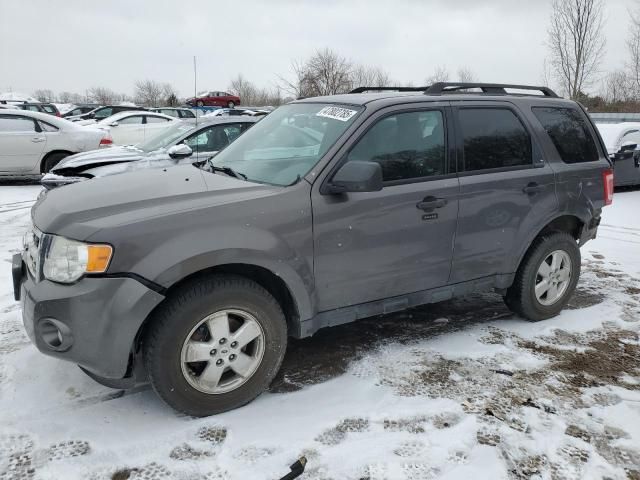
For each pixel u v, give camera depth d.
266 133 3.97
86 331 2.68
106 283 2.64
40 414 2.99
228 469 2.59
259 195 3.05
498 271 4.04
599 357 3.78
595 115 22.89
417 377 3.45
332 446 2.76
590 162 4.50
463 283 3.90
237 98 39.62
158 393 2.86
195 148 7.82
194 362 2.93
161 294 2.72
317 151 3.36
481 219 3.82
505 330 4.21
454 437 2.84
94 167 6.95
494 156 3.93
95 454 2.67
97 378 3.06
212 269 2.97
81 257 2.65
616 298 4.96
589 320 4.43
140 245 2.69
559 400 3.21
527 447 2.78
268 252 2.97
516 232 4.02
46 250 2.77
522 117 4.14
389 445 2.77
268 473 2.57
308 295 3.19
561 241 4.29
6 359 3.57
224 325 2.95
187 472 2.57
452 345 3.91
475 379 3.44
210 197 2.98
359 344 3.92
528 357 3.73
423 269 3.64
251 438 2.81
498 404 3.16
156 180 3.34
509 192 3.93
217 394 2.99
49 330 2.75
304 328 3.23
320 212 3.16
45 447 2.71
